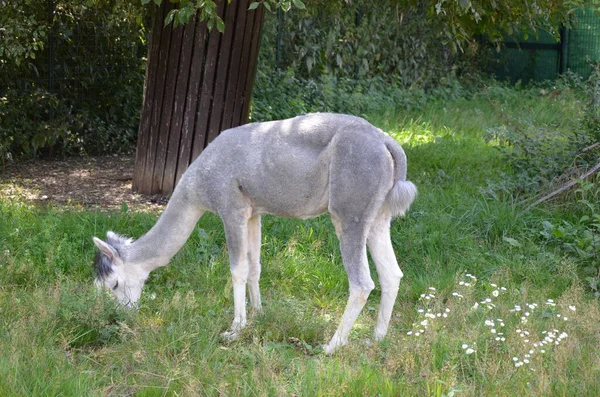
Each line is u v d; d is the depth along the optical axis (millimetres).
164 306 6645
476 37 21453
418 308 7016
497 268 7887
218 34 9891
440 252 8273
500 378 5434
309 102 15789
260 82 14664
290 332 6477
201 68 10016
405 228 8703
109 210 9430
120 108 14039
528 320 6379
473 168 11672
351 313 6113
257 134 6285
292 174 6105
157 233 6602
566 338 6031
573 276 7660
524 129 12461
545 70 21578
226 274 7629
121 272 6570
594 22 20906
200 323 6395
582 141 10023
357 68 18484
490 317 6609
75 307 6359
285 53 17219
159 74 10180
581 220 8453
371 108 16719
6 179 11398
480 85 20250
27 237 8258
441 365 5656
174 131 10219
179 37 9977
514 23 11711
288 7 7473
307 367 5574
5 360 5363
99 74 13734
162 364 5582
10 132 12602
